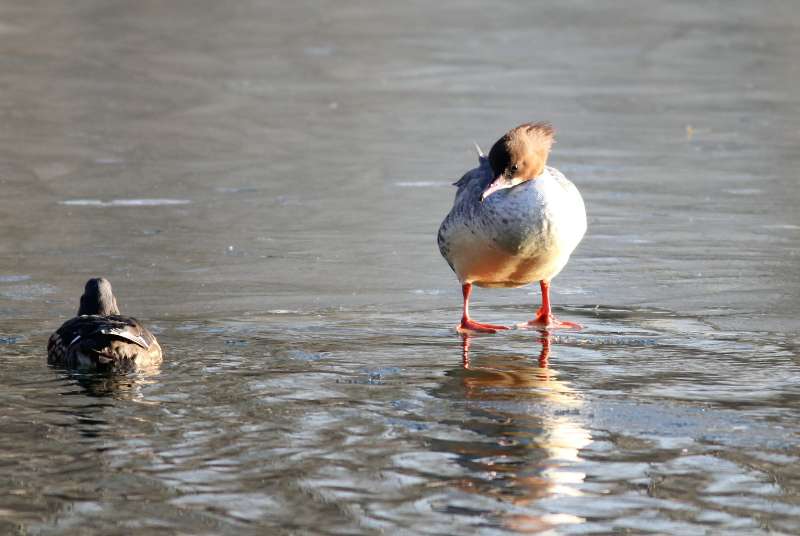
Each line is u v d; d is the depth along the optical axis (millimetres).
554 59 32688
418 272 14219
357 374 9891
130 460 7742
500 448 7973
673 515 6875
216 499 7117
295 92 27766
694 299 12836
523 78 29891
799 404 8992
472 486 7305
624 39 36000
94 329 9906
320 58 32344
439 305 12781
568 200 11531
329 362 10305
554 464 7668
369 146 22234
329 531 6684
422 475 7480
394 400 9102
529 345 11031
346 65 31375
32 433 8273
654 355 10586
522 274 11828
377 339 11234
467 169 20344
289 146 22203
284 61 31797
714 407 8906
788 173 20062
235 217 17016
